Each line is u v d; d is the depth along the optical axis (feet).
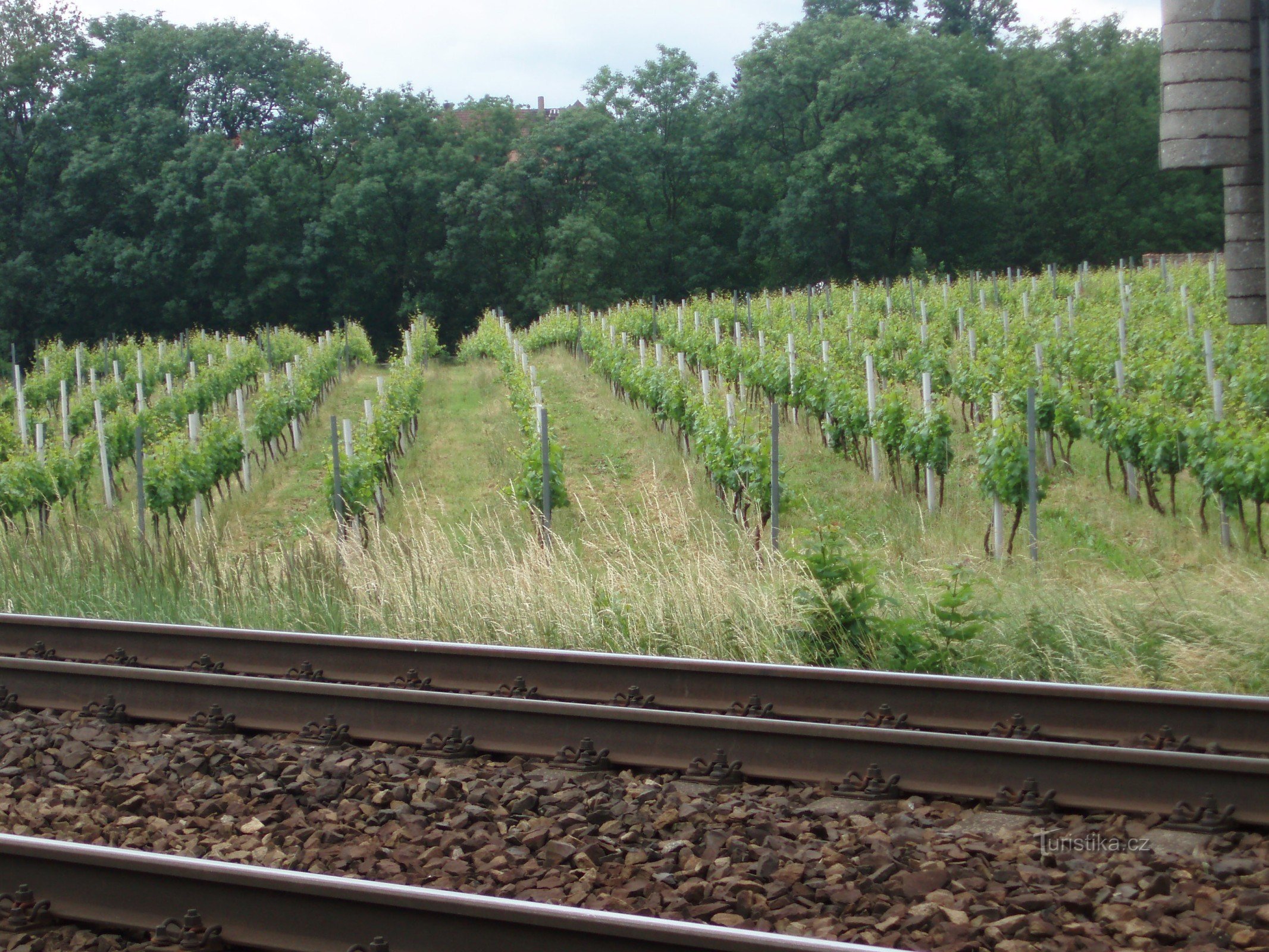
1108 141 204.13
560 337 127.75
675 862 13.25
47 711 20.22
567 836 13.99
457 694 18.16
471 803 15.38
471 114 245.86
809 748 16.20
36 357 162.71
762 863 12.84
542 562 26.71
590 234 204.23
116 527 35.09
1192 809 14.12
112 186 201.67
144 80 211.61
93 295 197.98
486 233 209.36
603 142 217.15
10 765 17.83
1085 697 16.75
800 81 207.00
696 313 107.65
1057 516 41.37
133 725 20.03
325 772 16.74
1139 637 21.49
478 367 124.06
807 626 21.90
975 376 56.80
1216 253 143.13
